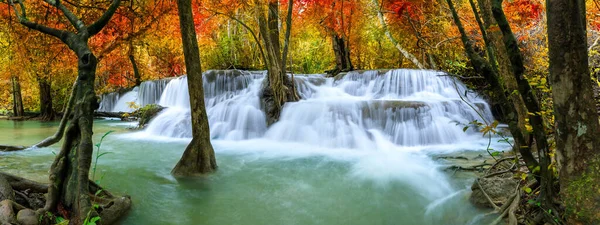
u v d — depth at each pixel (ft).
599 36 26.25
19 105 63.67
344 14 48.78
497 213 11.26
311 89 41.81
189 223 11.68
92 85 10.79
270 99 34.55
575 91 7.54
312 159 22.36
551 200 9.22
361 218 12.30
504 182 12.92
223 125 32.55
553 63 7.79
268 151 25.36
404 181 16.76
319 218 12.30
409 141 27.12
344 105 30.09
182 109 41.04
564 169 7.98
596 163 7.45
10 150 24.02
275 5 34.14
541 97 20.74
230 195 14.74
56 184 10.33
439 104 30.40
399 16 28.81
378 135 27.61
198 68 17.40
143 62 73.87
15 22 20.66
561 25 7.46
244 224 11.69
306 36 66.49
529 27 30.09
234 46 56.65
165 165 20.35
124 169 19.02
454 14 9.43
